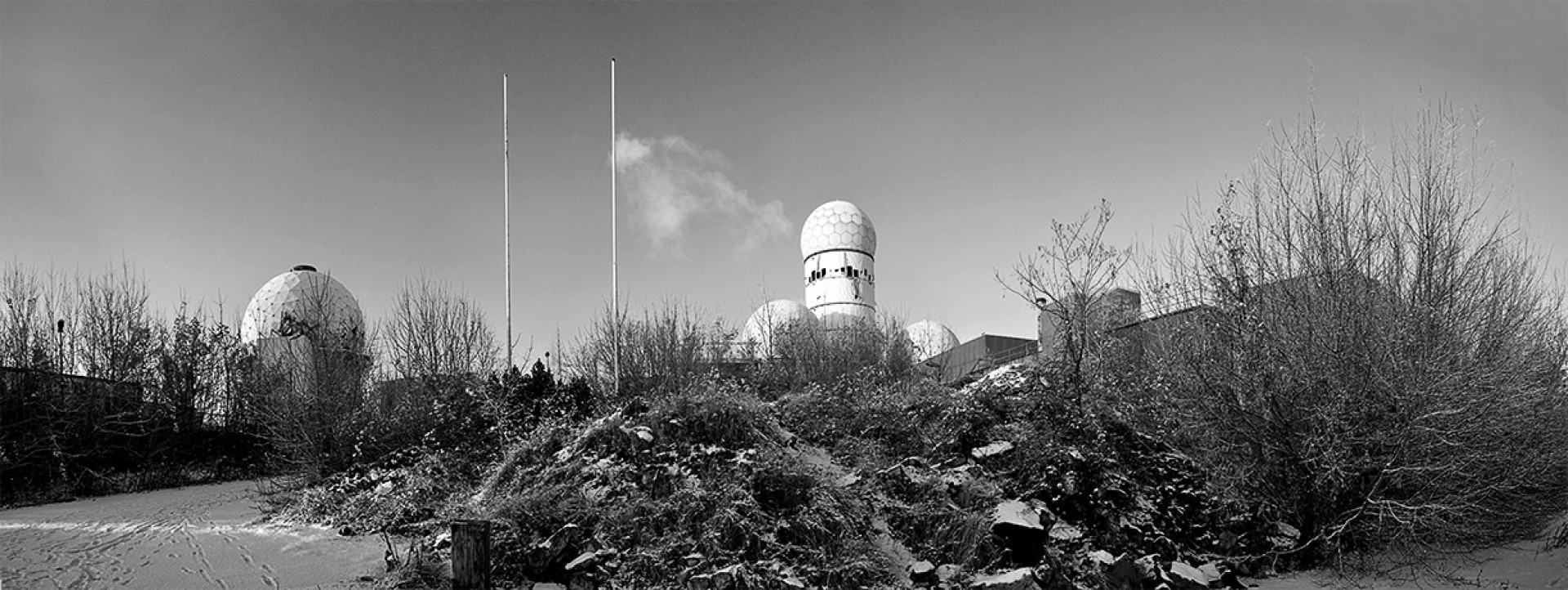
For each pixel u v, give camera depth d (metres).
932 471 13.91
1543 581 11.84
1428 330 12.77
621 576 10.93
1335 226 13.59
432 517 15.33
